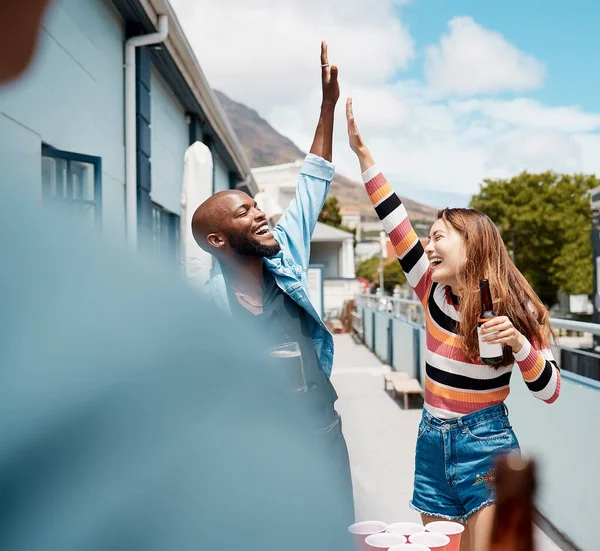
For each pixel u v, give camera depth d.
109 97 6.66
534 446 4.85
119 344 0.29
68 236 0.28
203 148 7.46
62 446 0.27
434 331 2.67
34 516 0.26
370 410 8.56
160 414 0.29
